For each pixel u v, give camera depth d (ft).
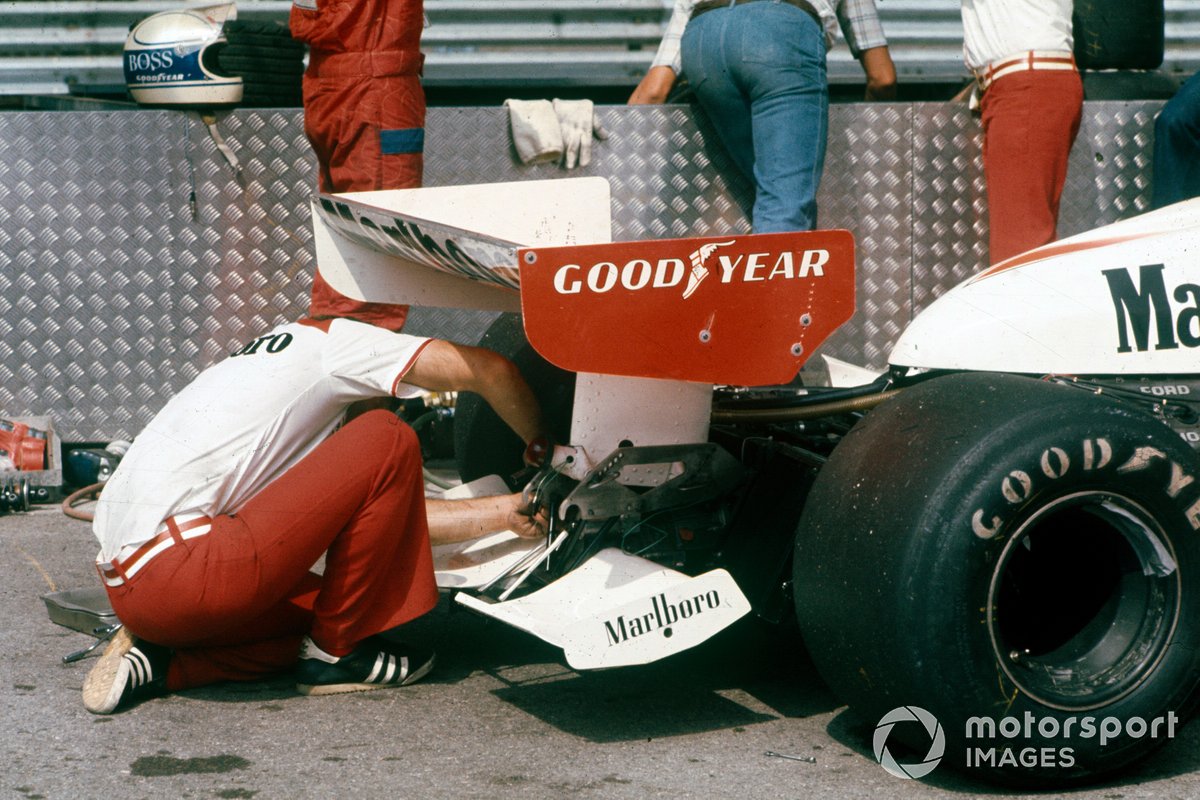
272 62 64.44
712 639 41.37
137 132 62.80
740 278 31.86
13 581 47.88
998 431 29.14
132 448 35.86
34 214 62.95
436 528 36.91
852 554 29.86
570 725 34.17
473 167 64.49
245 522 34.01
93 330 63.87
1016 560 33.73
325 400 36.29
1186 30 81.41
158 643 35.47
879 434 31.07
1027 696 29.55
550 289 30.22
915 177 66.90
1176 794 30.35
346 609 35.42
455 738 33.17
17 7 75.41
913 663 28.86
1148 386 36.32
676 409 35.91
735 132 62.34
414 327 65.10
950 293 38.01
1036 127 59.93
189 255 63.77
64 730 33.63
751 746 32.76
